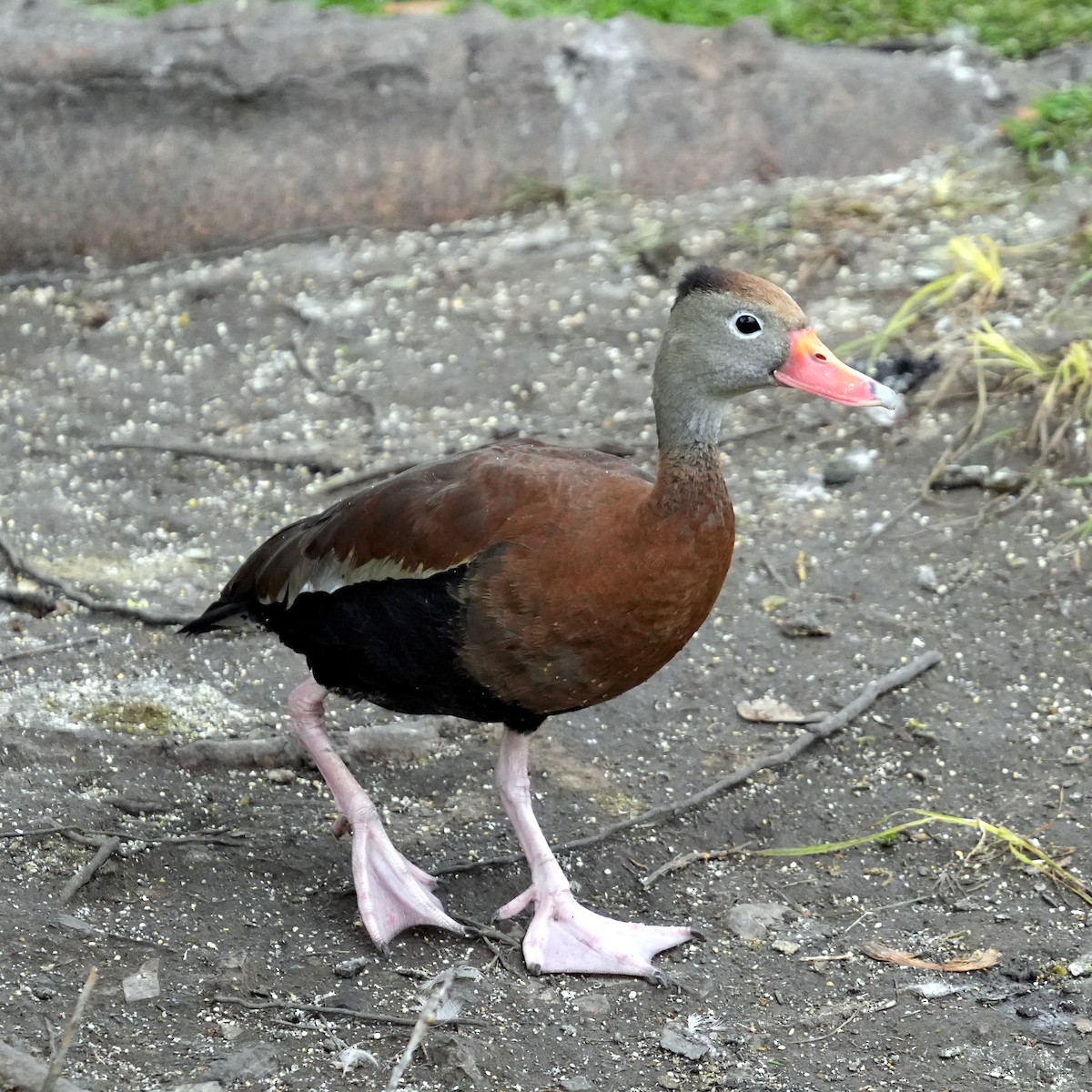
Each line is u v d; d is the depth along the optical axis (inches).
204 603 365.4
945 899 281.7
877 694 335.3
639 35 544.4
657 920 279.6
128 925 263.7
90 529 394.6
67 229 518.3
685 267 495.2
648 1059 243.3
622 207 532.1
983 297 450.9
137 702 332.5
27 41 518.9
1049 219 494.3
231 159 524.4
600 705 338.0
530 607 251.4
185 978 252.2
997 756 319.9
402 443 426.9
